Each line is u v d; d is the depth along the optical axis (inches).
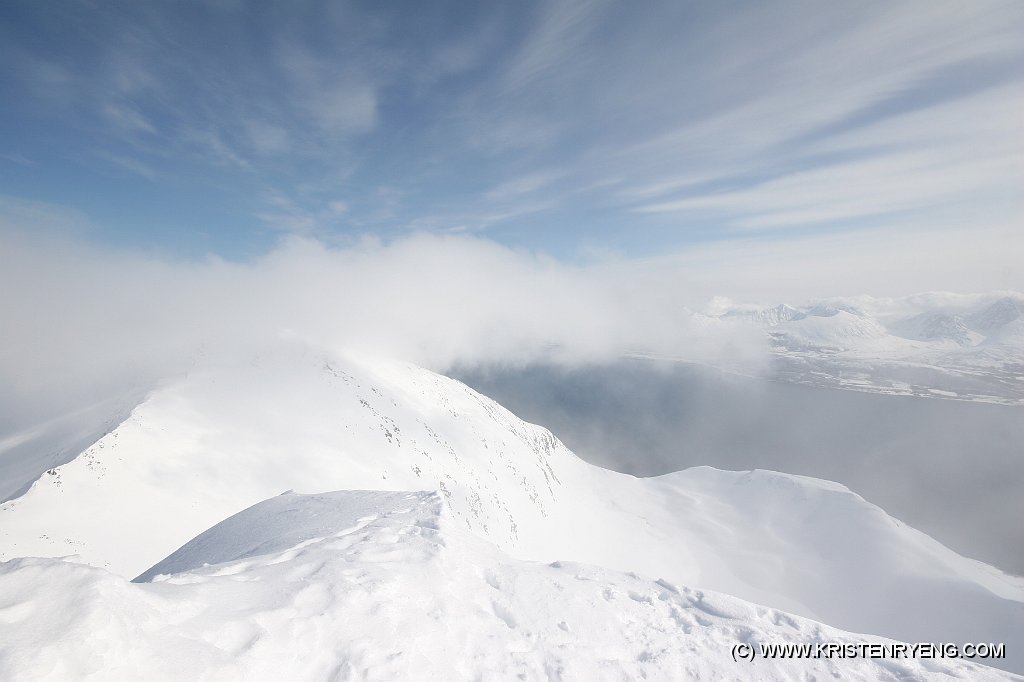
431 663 292.2
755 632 385.4
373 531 506.3
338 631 294.7
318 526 594.2
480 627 348.8
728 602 426.0
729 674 338.6
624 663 336.5
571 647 344.8
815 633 390.9
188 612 268.8
